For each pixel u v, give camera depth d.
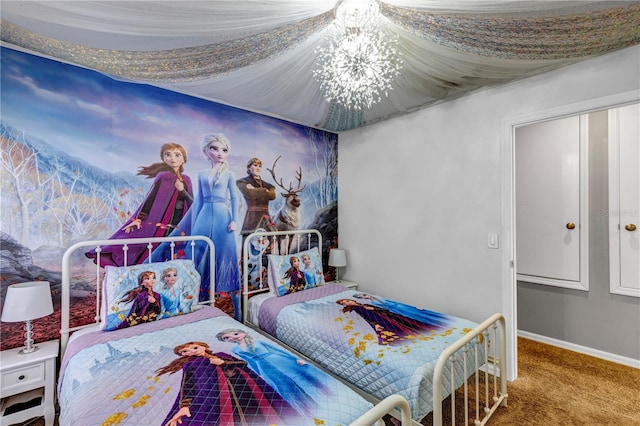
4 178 1.81
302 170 3.38
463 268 2.60
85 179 2.07
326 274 3.62
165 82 2.26
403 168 3.05
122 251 2.21
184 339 1.75
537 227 3.06
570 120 2.86
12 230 1.83
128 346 1.65
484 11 1.47
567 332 2.87
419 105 2.81
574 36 1.69
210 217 2.65
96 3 1.37
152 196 2.34
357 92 2.27
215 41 1.71
